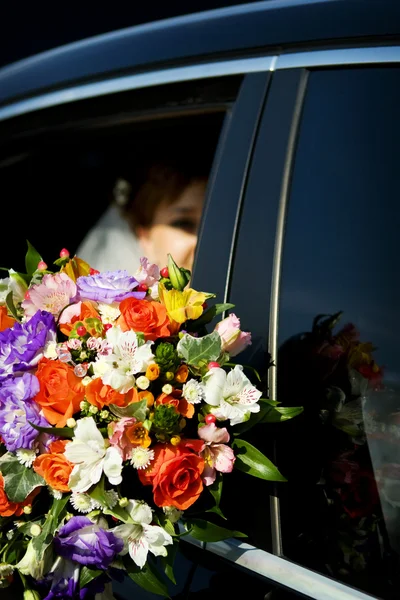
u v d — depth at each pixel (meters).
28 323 1.32
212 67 1.63
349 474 1.25
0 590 1.43
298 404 1.31
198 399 1.26
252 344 1.37
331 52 1.46
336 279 1.31
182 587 1.36
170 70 1.72
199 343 1.28
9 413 1.29
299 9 1.55
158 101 1.74
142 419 1.22
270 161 1.46
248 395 1.26
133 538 1.25
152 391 1.30
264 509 1.32
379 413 1.24
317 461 1.29
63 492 1.30
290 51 1.52
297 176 1.41
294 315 1.34
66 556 1.26
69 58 2.00
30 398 1.27
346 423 1.27
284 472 1.32
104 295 1.31
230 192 1.50
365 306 1.27
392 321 1.24
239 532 1.29
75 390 1.26
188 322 1.39
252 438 1.36
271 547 1.30
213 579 1.34
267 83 1.53
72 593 1.29
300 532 1.28
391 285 1.26
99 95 1.87
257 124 1.52
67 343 1.29
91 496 1.23
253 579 1.30
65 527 1.24
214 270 1.46
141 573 1.31
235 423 1.25
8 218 2.16
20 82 2.12
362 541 1.22
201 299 1.32
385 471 1.22
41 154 2.06
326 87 1.44
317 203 1.37
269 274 1.38
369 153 1.35
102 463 1.23
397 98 1.35
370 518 1.22
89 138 1.93
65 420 1.25
